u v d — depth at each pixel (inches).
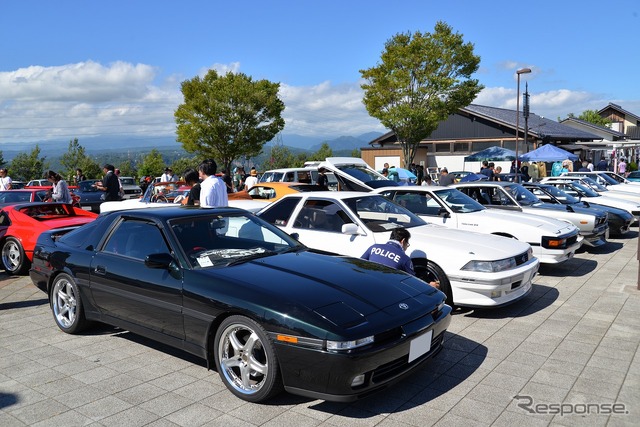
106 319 191.6
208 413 141.6
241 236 191.9
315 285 152.2
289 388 139.2
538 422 136.5
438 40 888.3
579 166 1195.9
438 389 156.9
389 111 904.9
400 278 169.9
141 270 176.2
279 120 1105.4
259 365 145.3
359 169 580.4
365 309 142.9
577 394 152.9
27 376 167.0
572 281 303.6
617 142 1349.7
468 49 879.7
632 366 173.6
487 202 392.8
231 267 166.9
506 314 237.8
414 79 917.2
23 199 531.2
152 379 164.6
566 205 412.5
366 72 936.3
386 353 137.3
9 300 265.7
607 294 271.9
